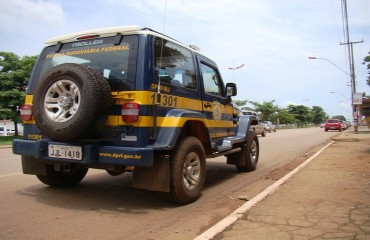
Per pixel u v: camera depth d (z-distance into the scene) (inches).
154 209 211.5
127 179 301.3
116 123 197.9
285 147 690.8
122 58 203.5
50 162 213.8
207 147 254.1
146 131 195.0
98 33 213.5
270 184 293.9
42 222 182.7
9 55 1018.7
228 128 313.3
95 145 196.2
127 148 190.1
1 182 279.6
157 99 202.8
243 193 259.3
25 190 252.7
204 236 156.6
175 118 207.6
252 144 362.6
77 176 269.0
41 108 202.1
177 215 199.8
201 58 266.2
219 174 346.3
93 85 187.3
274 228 168.6
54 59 231.0
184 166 217.5
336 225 173.2
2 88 999.6
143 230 173.3
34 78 235.1
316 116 5265.8
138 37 202.4
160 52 210.7
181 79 232.8
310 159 441.1
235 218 182.2
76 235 164.9
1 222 181.3
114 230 172.7
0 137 1035.9
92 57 214.4
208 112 267.7
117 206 216.5
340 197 230.4
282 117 3213.6
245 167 352.8
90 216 195.2
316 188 258.7
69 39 227.0
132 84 196.7
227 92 304.7
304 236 158.2
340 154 503.8
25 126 229.6
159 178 202.8
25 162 241.6
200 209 213.3
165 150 208.1
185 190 216.1
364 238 156.0
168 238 161.8
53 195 239.9
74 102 194.9
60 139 196.7
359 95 1172.5
